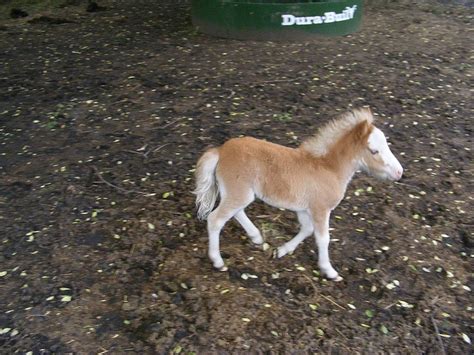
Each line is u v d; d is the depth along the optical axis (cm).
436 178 488
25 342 314
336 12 876
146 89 676
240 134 556
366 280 366
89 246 394
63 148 538
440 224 426
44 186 470
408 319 337
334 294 354
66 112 620
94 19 1048
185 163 500
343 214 432
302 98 645
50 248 393
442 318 338
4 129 583
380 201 451
